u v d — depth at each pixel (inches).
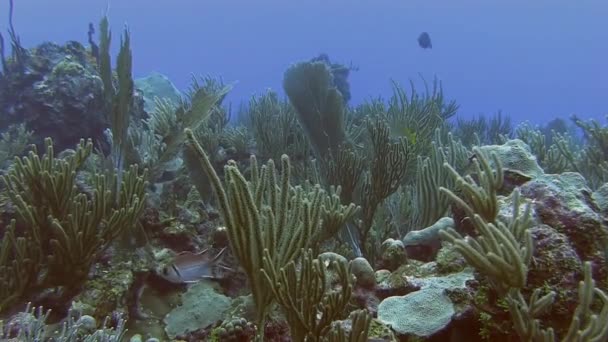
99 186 158.1
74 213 154.8
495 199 120.4
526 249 105.0
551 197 138.5
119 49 209.5
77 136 336.8
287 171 117.9
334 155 287.4
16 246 152.6
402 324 129.3
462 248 104.4
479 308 120.9
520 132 337.4
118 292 165.9
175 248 213.6
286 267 111.0
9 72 358.0
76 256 155.3
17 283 152.2
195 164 249.4
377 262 195.5
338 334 107.0
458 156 275.3
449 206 224.5
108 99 214.8
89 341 125.5
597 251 128.0
